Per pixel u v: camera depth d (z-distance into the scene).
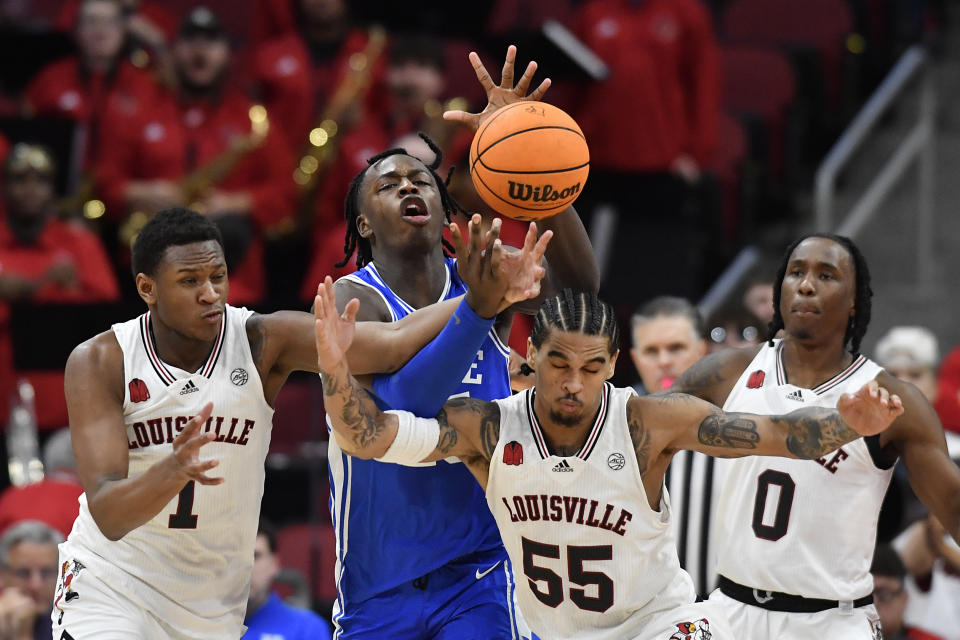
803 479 8.50
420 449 7.20
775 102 20.45
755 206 19.91
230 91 17.61
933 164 20.62
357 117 17.58
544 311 7.11
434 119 16.30
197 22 17.14
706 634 7.51
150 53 17.69
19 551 10.95
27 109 17.67
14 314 13.34
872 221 20.22
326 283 6.83
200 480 6.77
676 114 18.17
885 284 19.64
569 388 7.05
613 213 16.69
